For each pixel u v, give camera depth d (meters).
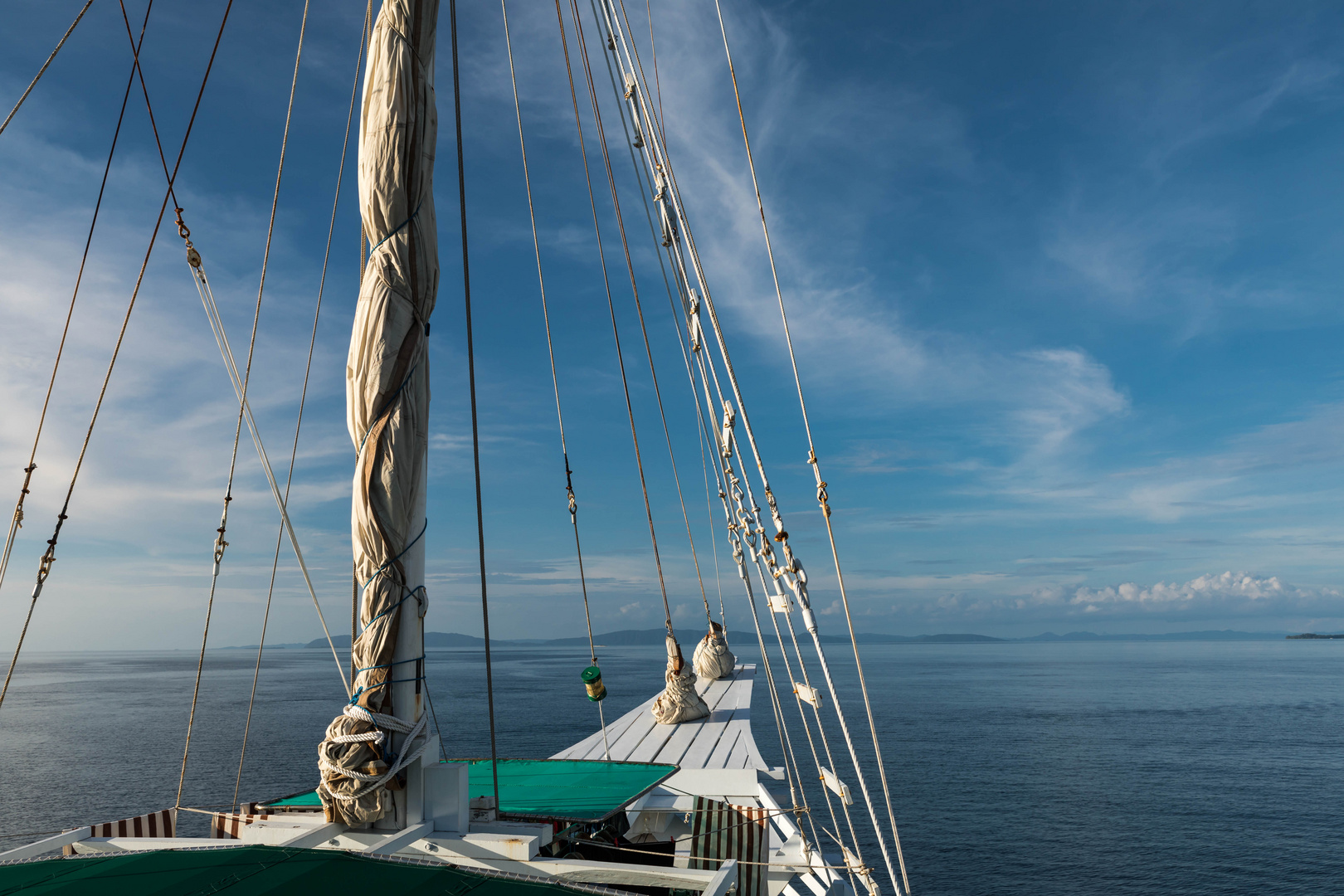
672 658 10.84
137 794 31.53
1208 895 23.91
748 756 8.23
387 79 3.95
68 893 3.00
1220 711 78.25
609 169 9.16
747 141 5.48
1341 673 152.62
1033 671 162.38
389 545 3.75
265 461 5.34
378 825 3.77
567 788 5.20
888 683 121.12
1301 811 34.81
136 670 183.38
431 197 4.07
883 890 23.70
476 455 3.96
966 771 42.50
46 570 4.82
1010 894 23.66
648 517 9.53
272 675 145.12
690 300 7.05
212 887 3.04
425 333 3.99
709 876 3.33
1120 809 34.53
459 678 128.12
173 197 5.36
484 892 3.04
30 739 49.25
